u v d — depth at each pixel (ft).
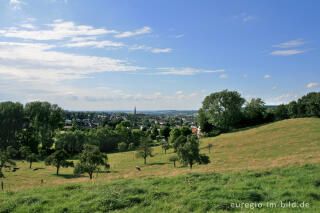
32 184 112.06
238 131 281.33
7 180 127.44
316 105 298.35
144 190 37.83
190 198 32.94
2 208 30.63
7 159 175.32
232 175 49.75
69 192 38.45
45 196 35.91
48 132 296.71
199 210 28.40
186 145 121.90
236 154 161.79
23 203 32.94
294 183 40.16
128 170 156.87
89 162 122.52
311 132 188.44
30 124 291.17
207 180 45.75
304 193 34.17
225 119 305.73
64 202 32.94
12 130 264.11
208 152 188.55
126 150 333.62
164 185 42.45
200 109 329.52
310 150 134.72
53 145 322.75
